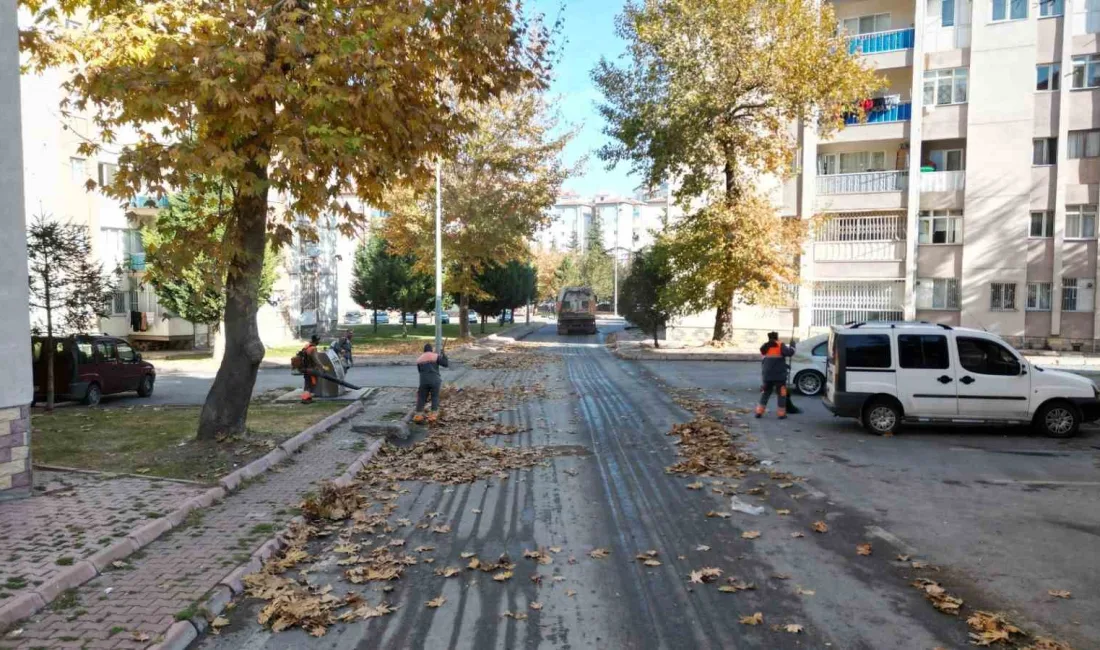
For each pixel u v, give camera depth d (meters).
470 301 50.28
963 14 30.91
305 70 9.46
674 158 26.75
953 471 9.52
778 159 28.38
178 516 7.16
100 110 10.36
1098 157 29.02
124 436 11.21
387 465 10.23
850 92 26.17
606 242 131.00
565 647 4.67
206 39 9.25
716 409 15.28
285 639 4.86
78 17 16.09
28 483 7.67
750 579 5.79
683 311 30.98
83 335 17.28
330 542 6.86
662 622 5.02
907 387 12.09
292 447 10.70
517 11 11.06
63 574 5.45
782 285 29.48
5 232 7.39
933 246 31.80
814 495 8.36
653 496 8.38
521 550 6.54
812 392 17.70
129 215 10.48
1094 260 29.20
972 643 4.66
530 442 11.84
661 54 26.08
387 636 4.87
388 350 33.00
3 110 7.34
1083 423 13.18
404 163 11.02
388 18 9.36
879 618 5.04
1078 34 29.12
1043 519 7.36
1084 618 5.00
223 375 10.91
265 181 9.67
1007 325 30.56
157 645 4.54
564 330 52.19
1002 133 30.33
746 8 25.42
